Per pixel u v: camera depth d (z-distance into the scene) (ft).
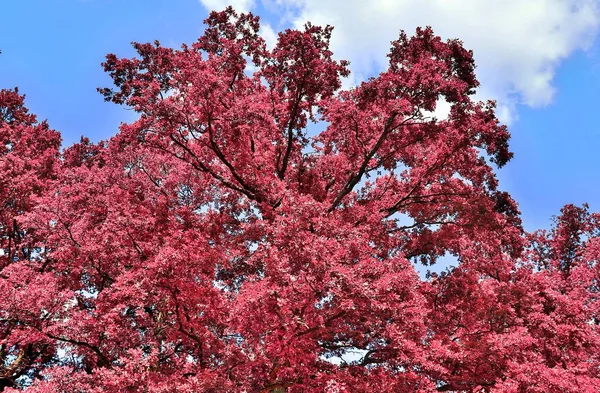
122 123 49.14
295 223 38.55
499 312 51.06
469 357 43.96
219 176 53.88
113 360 43.75
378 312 38.55
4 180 57.77
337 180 60.44
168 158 61.05
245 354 38.58
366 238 48.03
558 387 38.99
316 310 37.40
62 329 37.81
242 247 51.03
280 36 52.47
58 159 75.97
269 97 57.26
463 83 49.29
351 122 54.90
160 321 43.91
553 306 56.54
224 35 58.34
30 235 57.67
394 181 64.18
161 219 48.01
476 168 62.64
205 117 47.57
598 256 80.33
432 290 52.95
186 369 37.63
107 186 57.00
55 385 32.37
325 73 53.57
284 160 57.57
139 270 38.09
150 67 66.28
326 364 41.39
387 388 38.32
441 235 64.08
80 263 45.60
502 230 61.57
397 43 55.36
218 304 39.91
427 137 55.52
